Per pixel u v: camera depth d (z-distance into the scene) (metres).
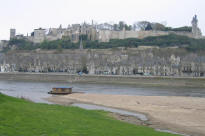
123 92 120.75
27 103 47.34
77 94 93.81
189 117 53.38
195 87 160.38
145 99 80.38
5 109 34.50
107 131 31.83
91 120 38.66
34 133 27.02
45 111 40.41
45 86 152.88
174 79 173.25
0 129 26.38
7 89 129.50
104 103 72.38
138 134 32.41
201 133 41.75
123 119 49.16
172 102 74.19
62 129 30.09
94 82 189.62
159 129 42.88
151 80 177.88
